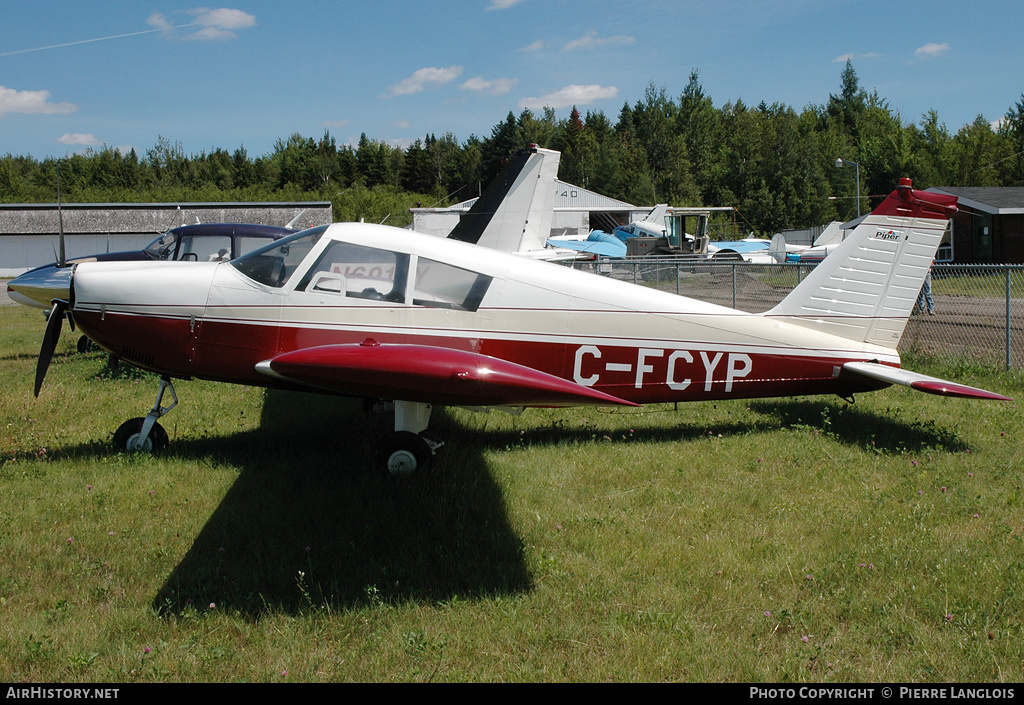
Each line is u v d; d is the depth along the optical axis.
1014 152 56.00
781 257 30.64
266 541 3.73
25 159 82.56
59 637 2.87
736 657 2.83
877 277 5.64
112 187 77.69
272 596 3.25
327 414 6.55
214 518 4.02
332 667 2.75
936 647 2.88
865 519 4.07
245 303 4.95
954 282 22.03
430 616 3.10
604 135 82.69
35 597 3.22
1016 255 25.70
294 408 6.80
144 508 4.18
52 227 37.31
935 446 5.39
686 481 4.77
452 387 3.75
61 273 10.06
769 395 5.66
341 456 5.21
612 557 3.62
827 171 77.69
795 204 67.62
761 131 77.50
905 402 6.94
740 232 65.31
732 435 5.80
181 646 2.83
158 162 94.88
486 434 5.95
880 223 5.61
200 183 83.00
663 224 36.34
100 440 5.64
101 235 37.72
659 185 78.75
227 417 6.48
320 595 3.21
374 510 4.09
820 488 4.59
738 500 4.41
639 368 5.40
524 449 5.45
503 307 5.14
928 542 3.74
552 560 3.54
